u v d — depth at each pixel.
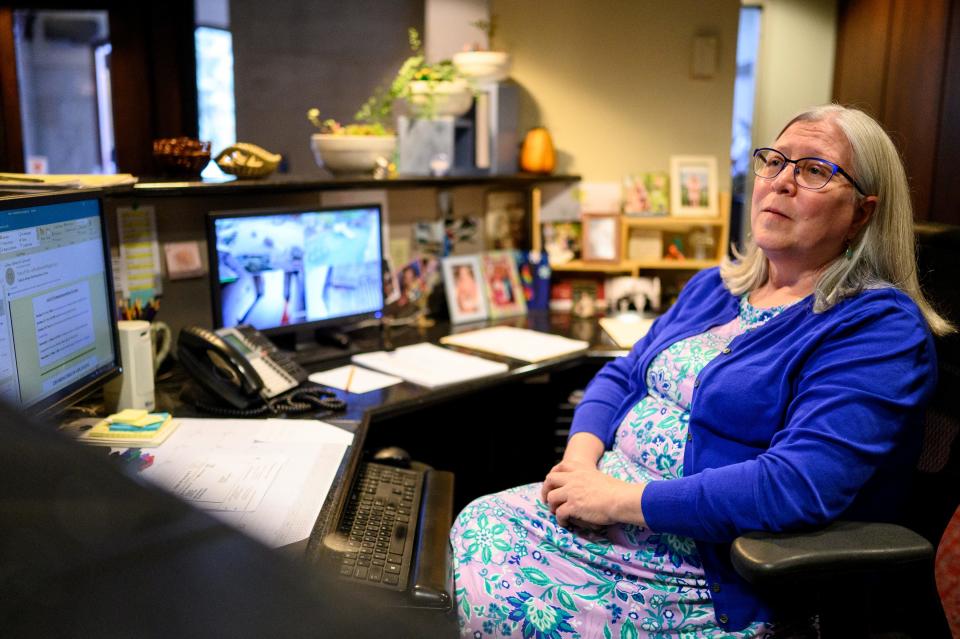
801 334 1.40
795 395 1.37
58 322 1.46
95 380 1.57
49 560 0.18
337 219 2.25
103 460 0.19
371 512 1.52
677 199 2.91
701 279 1.75
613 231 2.89
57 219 1.46
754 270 1.59
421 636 0.20
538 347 2.36
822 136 1.43
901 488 1.34
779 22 3.83
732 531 1.27
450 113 2.69
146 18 4.05
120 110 4.11
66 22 4.01
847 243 1.46
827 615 1.21
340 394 1.92
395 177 2.48
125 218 2.06
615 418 1.68
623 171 3.01
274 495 1.32
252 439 1.58
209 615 0.18
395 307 2.61
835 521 1.26
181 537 0.19
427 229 2.74
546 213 2.96
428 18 2.96
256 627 0.18
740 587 1.32
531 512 1.48
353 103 4.26
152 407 1.74
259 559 0.19
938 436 1.43
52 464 0.18
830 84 3.88
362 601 0.20
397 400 1.88
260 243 2.07
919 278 1.54
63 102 4.09
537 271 2.87
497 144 2.77
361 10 4.16
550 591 1.36
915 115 2.96
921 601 1.39
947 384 1.43
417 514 1.57
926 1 2.90
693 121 3.00
